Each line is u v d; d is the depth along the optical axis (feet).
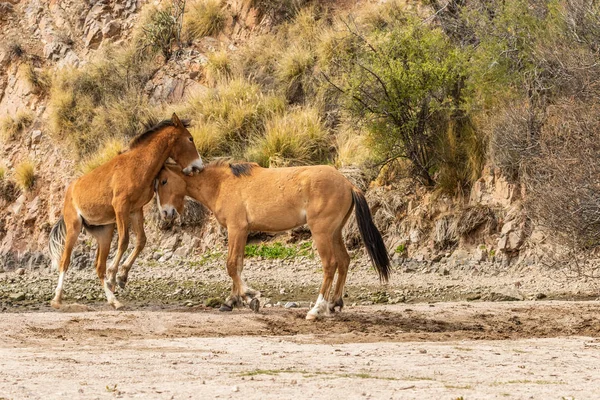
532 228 51.65
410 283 50.60
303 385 19.85
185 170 38.73
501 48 57.67
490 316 36.29
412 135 59.21
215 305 41.93
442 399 18.22
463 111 59.77
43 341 28.68
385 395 18.63
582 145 41.93
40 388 19.30
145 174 39.19
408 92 58.39
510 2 59.36
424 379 20.94
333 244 36.52
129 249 63.05
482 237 53.98
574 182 40.91
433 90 59.06
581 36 52.95
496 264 52.08
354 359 24.52
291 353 25.85
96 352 25.94
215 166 38.19
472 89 58.90
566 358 24.89
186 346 27.53
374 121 60.23
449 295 46.55
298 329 32.94
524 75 55.52
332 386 19.71
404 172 60.70
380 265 35.37
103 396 18.34
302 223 36.27
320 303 35.24
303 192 35.58
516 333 32.48
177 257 61.16
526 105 52.21
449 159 58.44
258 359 24.50
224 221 37.52
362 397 18.39
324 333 32.01
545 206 42.42
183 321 33.71
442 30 64.54
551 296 44.91
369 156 62.08
